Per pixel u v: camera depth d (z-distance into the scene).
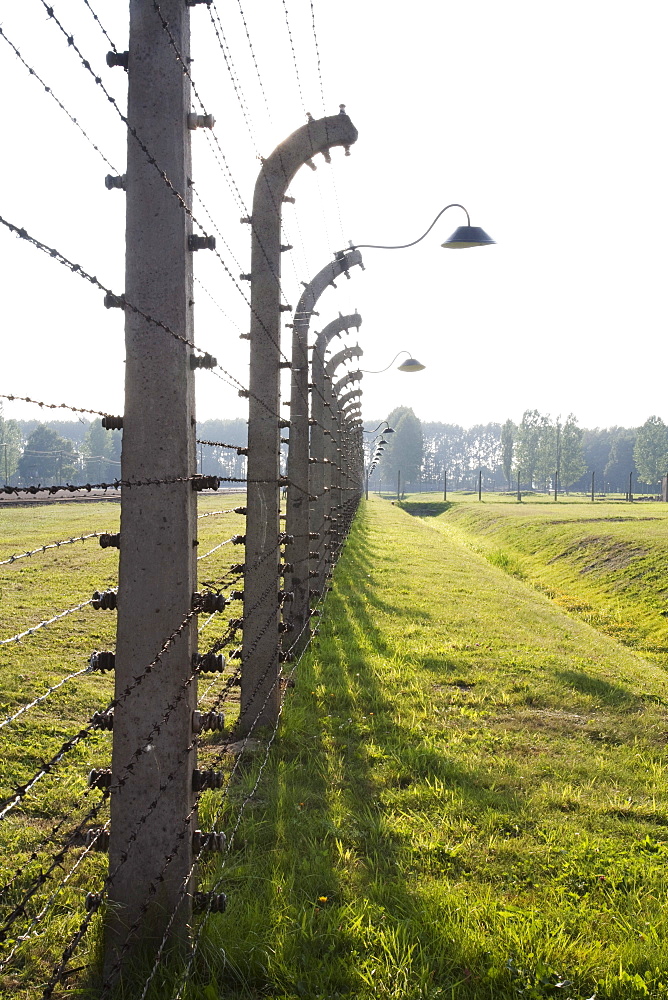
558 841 4.51
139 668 3.02
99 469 69.75
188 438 3.12
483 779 5.40
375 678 7.80
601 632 15.77
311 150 6.02
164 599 3.01
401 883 3.88
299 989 3.08
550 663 9.06
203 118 3.09
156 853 3.04
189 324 3.09
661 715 7.39
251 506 6.06
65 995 2.94
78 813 4.47
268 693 5.93
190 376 3.21
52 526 21.94
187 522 3.07
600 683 8.30
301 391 8.58
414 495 99.31
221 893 3.46
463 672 8.40
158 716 3.02
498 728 6.63
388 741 6.06
